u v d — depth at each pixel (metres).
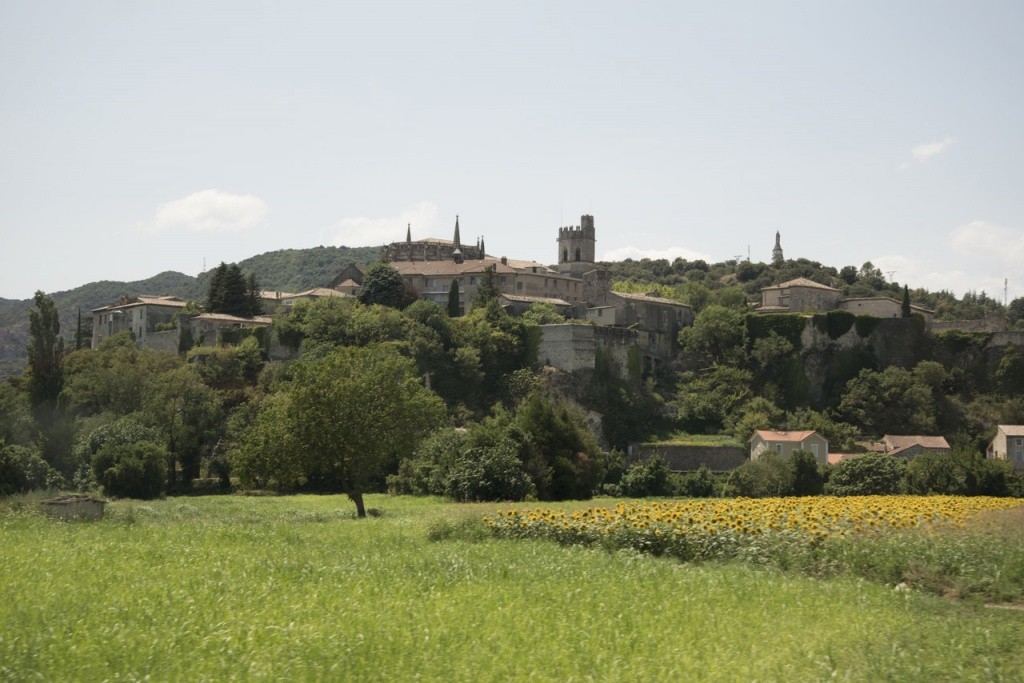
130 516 57.00
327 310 174.75
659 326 199.00
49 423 127.75
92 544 39.19
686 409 171.75
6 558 34.16
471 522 46.00
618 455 123.06
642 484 111.94
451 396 162.62
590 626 26.14
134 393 146.25
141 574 31.89
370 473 73.25
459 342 169.62
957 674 22.95
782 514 43.34
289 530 46.62
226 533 44.75
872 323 188.38
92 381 147.50
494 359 170.12
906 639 25.53
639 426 167.25
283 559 35.75
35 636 23.45
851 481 105.88
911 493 98.06
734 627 26.42
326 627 24.89
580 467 82.56
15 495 73.31
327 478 119.44
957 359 185.75
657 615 27.58
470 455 78.62
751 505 50.41
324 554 37.94
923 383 176.50
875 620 27.53
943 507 51.75
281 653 22.69
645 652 23.92
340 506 81.00
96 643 23.05
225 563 34.50
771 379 184.50
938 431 170.75
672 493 112.56
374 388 72.19
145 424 133.38
